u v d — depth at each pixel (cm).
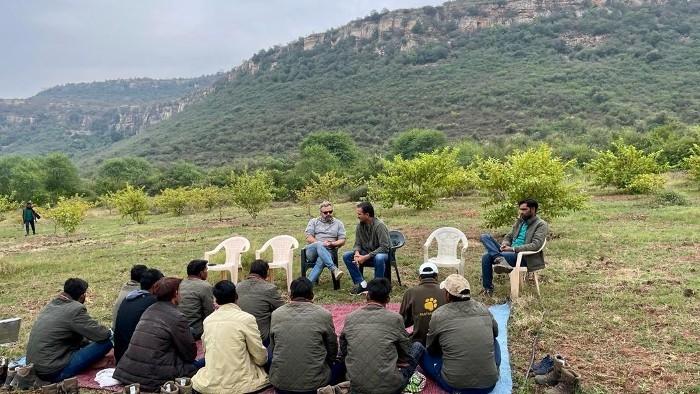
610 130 6500
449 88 10756
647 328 649
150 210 3469
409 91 11131
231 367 494
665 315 691
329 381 495
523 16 13825
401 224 1697
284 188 3909
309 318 490
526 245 789
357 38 15188
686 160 2242
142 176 7212
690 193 2098
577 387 494
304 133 10125
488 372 471
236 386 491
